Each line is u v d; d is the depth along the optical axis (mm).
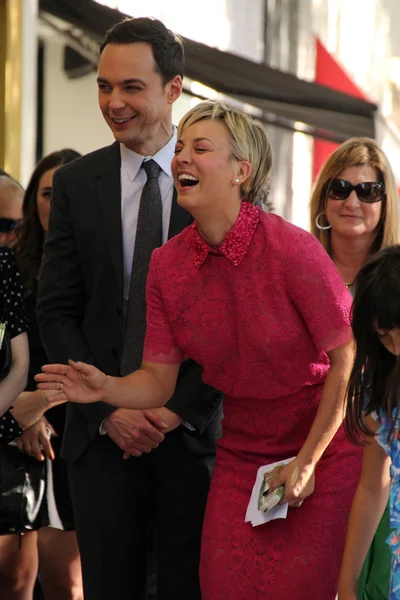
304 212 16922
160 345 6879
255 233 6465
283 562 6527
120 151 7812
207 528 6859
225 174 6398
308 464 6473
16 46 14727
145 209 7602
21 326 7469
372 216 8445
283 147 16719
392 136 17297
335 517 6605
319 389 6711
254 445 6816
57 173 7898
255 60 17031
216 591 6664
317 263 6406
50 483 8984
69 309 7777
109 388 6711
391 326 5457
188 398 7555
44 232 9297
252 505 6598
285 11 17219
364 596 6699
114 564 7656
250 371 6570
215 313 6570
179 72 7695
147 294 6914
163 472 7711
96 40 15062
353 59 17938
